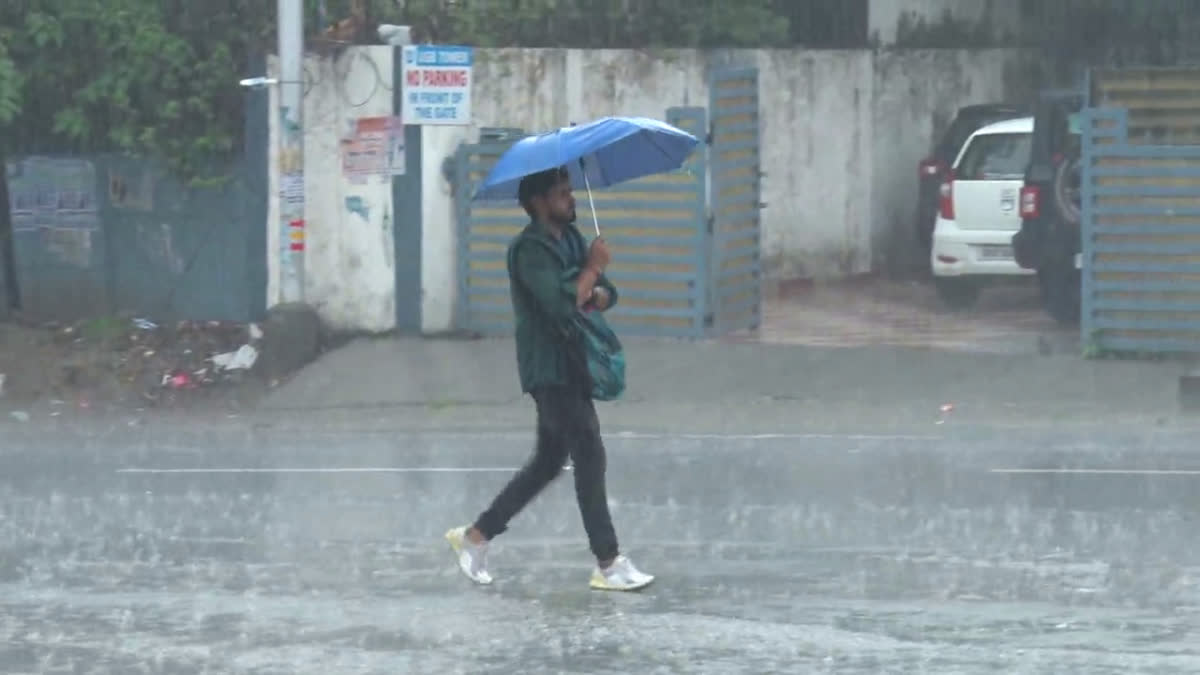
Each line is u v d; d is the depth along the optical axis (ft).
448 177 226.99
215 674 92.79
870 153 287.48
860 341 222.89
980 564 116.16
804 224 277.03
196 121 224.53
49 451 173.06
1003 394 195.21
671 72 256.93
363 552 122.83
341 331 225.15
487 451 170.71
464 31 244.63
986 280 247.50
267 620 104.01
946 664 92.38
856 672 91.09
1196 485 144.56
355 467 160.76
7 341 221.66
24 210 234.99
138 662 95.30
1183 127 201.16
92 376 211.82
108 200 231.30
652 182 217.56
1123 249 202.80
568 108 247.29
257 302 224.33
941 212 248.73
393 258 226.58
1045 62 315.37
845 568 115.44
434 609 106.01
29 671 93.81
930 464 157.28
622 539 125.39
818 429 181.98
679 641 97.60
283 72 211.61
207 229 226.17
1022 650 94.99
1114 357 204.95
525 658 94.79
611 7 256.73
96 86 224.33
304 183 219.00
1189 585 109.70
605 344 108.37
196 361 215.92
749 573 114.42
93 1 225.35
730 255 222.89
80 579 115.34
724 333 222.28
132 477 155.84
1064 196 228.22
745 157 225.56
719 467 157.28
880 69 288.30
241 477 155.33
